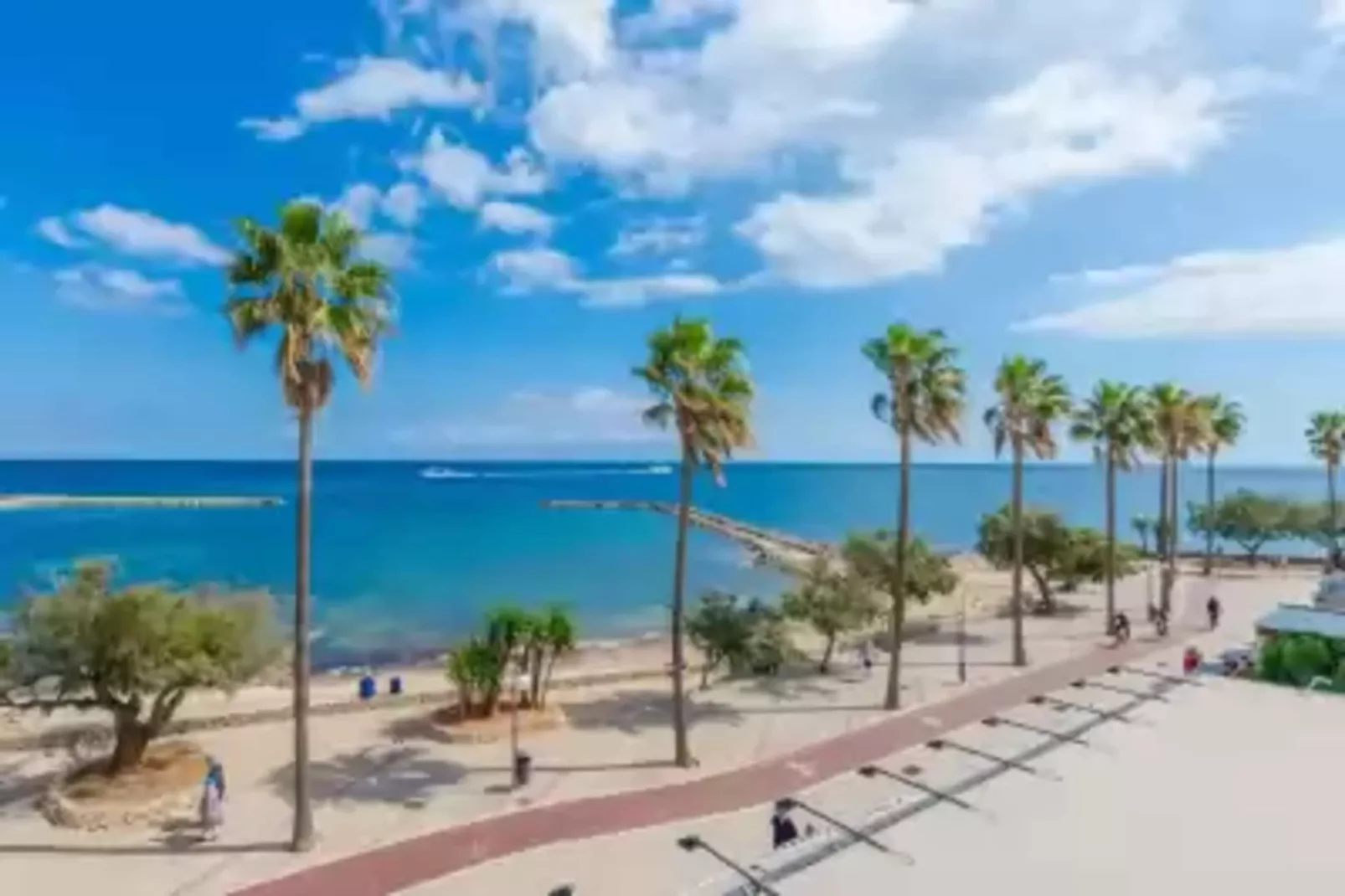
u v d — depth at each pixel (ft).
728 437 81.51
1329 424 232.94
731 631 106.93
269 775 78.74
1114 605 163.84
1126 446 148.46
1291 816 59.77
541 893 55.98
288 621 163.53
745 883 49.83
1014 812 60.39
